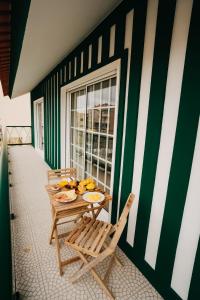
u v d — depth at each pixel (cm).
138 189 177
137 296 154
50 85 459
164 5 132
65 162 403
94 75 236
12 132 921
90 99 283
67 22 196
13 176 442
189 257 130
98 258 142
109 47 201
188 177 125
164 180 146
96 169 283
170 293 147
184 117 125
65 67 339
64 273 172
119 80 187
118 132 196
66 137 389
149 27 147
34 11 159
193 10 113
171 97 134
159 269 156
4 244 104
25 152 731
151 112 153
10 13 195
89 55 246
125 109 185
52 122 465
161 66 140
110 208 227
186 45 120
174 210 138
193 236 126
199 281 123
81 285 160
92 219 186
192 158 122
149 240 166
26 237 222
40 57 309
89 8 177
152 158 156
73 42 263
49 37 229
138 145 172
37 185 388
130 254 193
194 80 116
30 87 700
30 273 171
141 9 152
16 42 234
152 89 150
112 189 219
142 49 156
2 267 88
